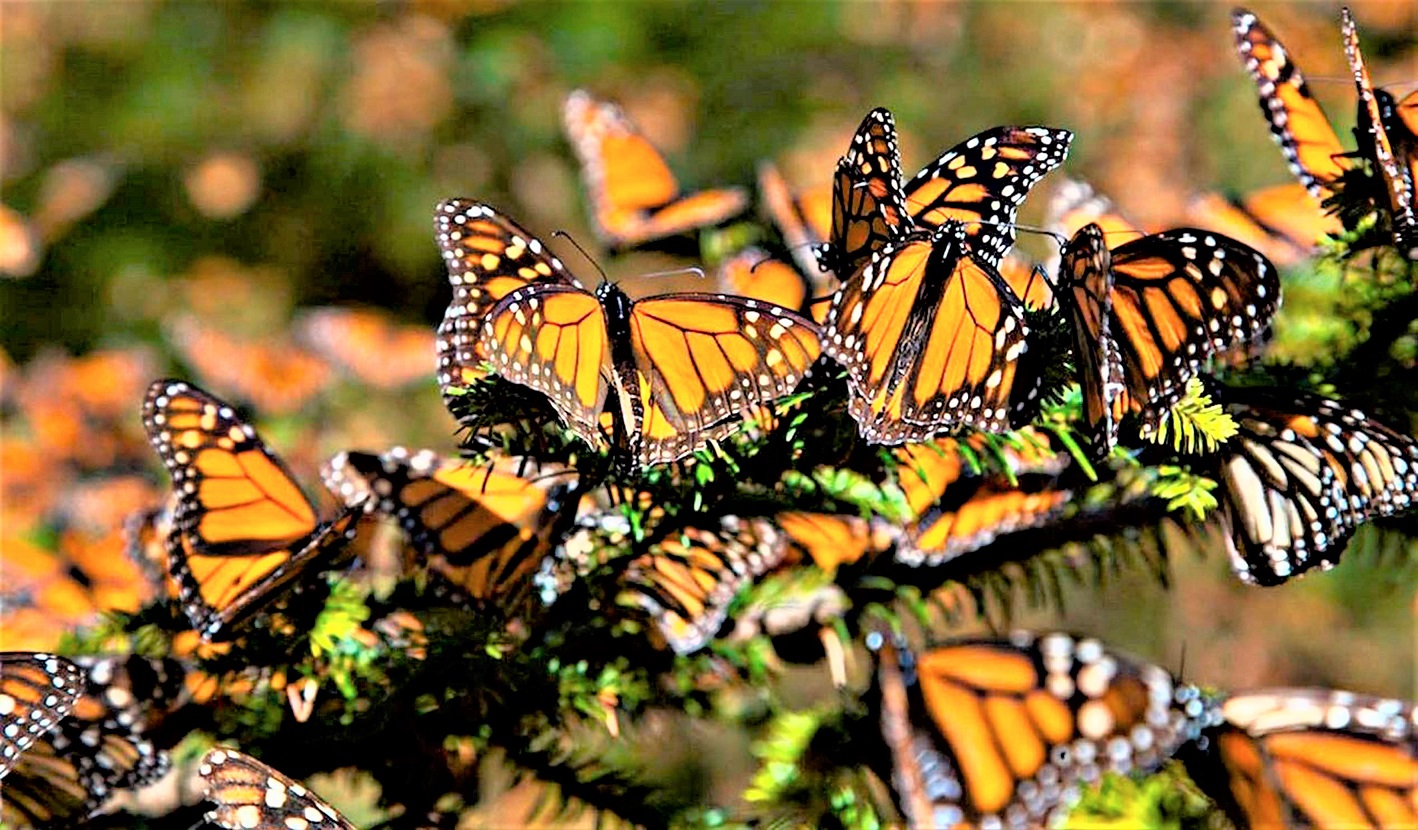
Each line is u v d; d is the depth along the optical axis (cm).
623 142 145
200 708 124
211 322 352
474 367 121
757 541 123
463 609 124
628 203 144
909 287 119
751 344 120
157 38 383
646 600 124
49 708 120
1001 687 118
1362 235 125
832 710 122
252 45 385
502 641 124
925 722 118
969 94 388
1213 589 300
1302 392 125
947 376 120
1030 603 125
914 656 118
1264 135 369
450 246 121
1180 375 120
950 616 126
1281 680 296
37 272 361
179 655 125
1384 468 122
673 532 124
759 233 139
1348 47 122
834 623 125
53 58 383
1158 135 369
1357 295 127
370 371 259
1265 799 119
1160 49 380
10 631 131
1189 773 120
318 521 124
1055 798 117
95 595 133
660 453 120
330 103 379
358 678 124
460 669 124
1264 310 120
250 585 123
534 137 384
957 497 124
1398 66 340
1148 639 297
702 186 355
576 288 121
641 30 395
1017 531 125
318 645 123
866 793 121
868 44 396
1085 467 122
